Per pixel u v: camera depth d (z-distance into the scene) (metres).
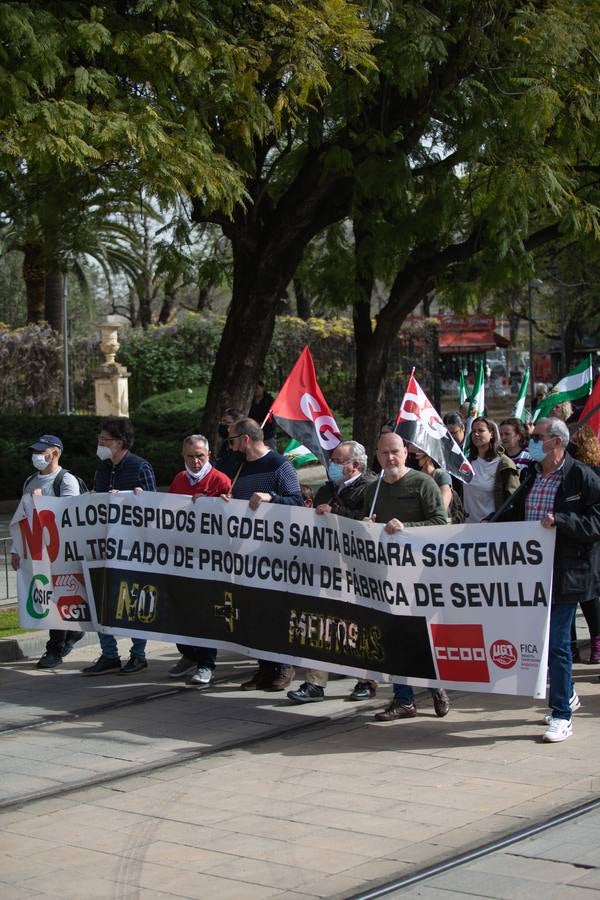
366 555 7.79
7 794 6.41
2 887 5.10
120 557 9.20
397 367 31.69
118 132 11.20
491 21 14.91
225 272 17.98
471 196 17.31
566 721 7.24
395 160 15.20
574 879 4.83
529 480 7.56
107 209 17.80
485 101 15.26
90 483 21.33
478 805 5.96
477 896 4.70
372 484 8.01
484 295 18.95
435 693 7.91
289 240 15.91
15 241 30.17
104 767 6.89
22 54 11.34
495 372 57.94
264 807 6.09
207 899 4.88
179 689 8.95
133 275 38.19
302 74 12.41
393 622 7.70
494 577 7.33
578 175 17.72
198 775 6.71
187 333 37.56
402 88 14.41
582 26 14.80
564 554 7.20
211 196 12.20
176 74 12.30
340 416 31.33
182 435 25.73
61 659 9.92
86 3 12.41
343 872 5.11
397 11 13.99
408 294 18.52
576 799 5.97
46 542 9.52
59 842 5.66
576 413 13.34
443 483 8.65
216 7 12.84
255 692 8.81
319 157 15.41
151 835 5.72
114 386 30.97
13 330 36.09
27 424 23.38
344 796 6.22
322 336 34.34
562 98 15.44
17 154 10.79
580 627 10.83
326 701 8.47
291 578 8.31
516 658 7.29
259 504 8.48
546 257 28.70
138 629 9.12
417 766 6.73
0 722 8.00
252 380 16.14
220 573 8.71
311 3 12.87
